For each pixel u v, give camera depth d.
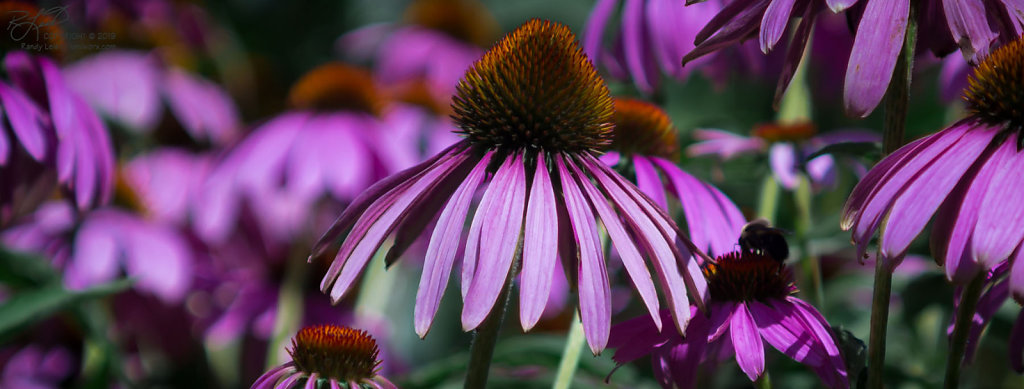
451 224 0.82
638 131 0.93
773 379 0.97
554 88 0.84
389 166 1.29
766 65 1.11
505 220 0.82
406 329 1.40
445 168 0.84
